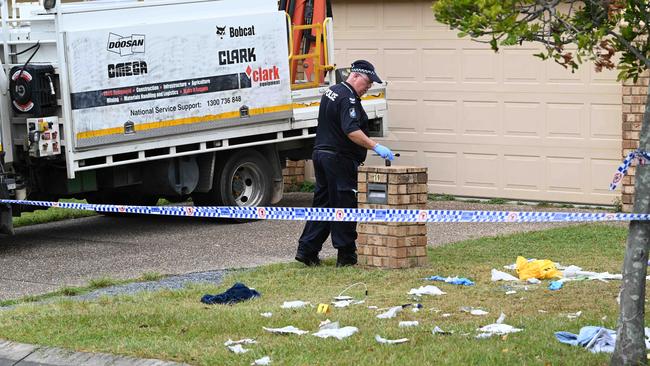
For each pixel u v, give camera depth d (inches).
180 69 1210.0
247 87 1270.9
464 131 1397.6
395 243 932.0
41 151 1112.2
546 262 895.7
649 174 573.0
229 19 1250.6
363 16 1464.1
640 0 570.6
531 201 1355.8
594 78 1295.5
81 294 887.1
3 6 1146.0
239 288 831.7
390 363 621.0
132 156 1181.7
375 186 941.8
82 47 1128.8
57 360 674.2
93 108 1137.4
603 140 1296.8
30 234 1234.6
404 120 1441.9
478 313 750.5
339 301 806.5
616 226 1170.0
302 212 829.8
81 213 1370.6
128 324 739.4
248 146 1310.3
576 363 609.9
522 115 1350.9
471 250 1035.3
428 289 832.3
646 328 676.1
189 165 1256.2
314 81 1384.1
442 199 1409.9
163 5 1197.7
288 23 1326.3
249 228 1242.6
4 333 727.7
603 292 817.5
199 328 721.6
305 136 1349.7
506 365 612.1
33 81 1111.0
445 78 1405.0
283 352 651.5
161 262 1043.9
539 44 1328.7
